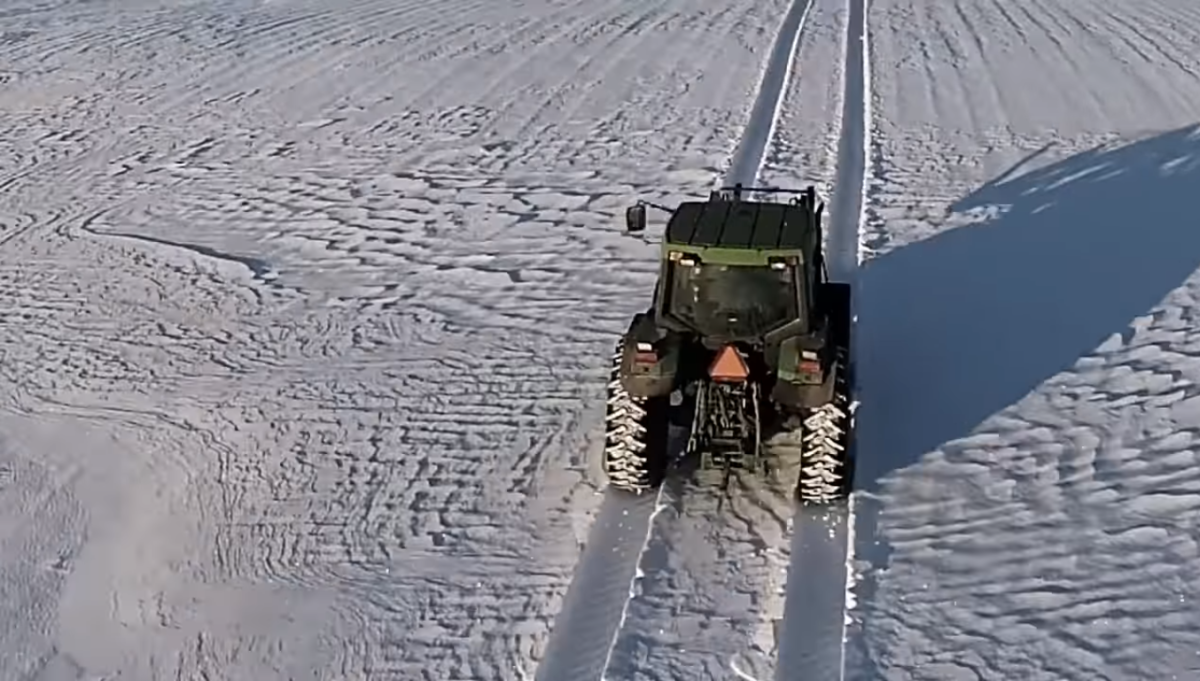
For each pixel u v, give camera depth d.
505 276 12.53
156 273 13.16
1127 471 7.95
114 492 8.98
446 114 19.28
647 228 13.77
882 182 14.95
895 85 20.22
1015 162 15.62
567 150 17.14
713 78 21.20
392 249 13.56
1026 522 7.46
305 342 11.12
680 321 7.41
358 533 7.93
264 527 8.14
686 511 7.65
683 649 6.52
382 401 9.75
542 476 8.41
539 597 7.09
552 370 10.16
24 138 18.78
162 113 19.84
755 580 7.05
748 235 7.29
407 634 6.89
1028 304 10.90
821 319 7.60
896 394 9.23
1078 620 6.54
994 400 9.09
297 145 17.83
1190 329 10.03
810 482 7.33
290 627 7.09
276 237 14.13
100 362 11.05
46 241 14.38
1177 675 6.08
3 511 8.82
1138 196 13.72
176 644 7.15
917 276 11.76
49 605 7.75
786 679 6.25
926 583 6.92
